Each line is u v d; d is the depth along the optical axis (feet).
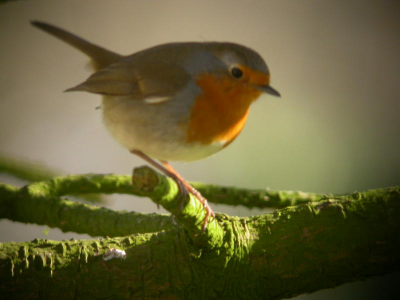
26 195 26.40
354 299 36.63
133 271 20.04
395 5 48.11
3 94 46.06
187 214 18.29
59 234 43.45
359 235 20.45
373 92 43.93
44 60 47.34
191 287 20.25
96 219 25.20
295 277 20.52
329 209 20.81
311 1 49.21
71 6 48.37
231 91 24.03
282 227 20.66
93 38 48.01
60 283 19.65
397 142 40.93
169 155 24.90
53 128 46.11
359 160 39.75
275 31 47.93
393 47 46.80
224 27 48.39
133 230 24.45
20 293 19.39
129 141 25.29
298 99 43.09
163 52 25.27
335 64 45.83
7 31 47.39
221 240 20.02
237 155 39.70
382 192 21.22
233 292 20.47
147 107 24.39
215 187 28.07
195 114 23.95
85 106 47.09
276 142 40.09
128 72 25.27
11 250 20.02
